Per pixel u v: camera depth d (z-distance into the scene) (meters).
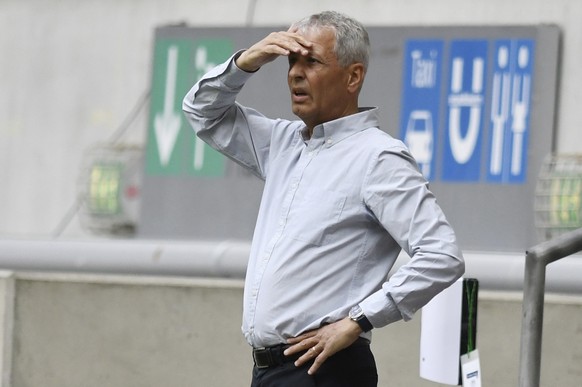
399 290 11.73
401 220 11.91
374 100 25.55
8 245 24.48
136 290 20.77
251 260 12.71
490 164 24.73
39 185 29.73
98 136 29.34
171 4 28.91
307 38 12.44
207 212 26.66
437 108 25.17
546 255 12.38
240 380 20.17
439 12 26.47
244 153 13.77
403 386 19.08
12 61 29.98
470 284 14.20
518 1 25.78
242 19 28.28
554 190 23.86
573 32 25.22
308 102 12.46
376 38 25.64
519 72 24.83
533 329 12.39
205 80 13.39
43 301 21.12
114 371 20.83
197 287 20.44
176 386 20.52
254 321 12.36
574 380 18.27
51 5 29.86
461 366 14.16
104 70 29.42
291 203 12.45
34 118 29.86
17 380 21.12
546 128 24.56
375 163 12.09
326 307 12.11
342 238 12.20
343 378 12.16
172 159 27.20
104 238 26.94
